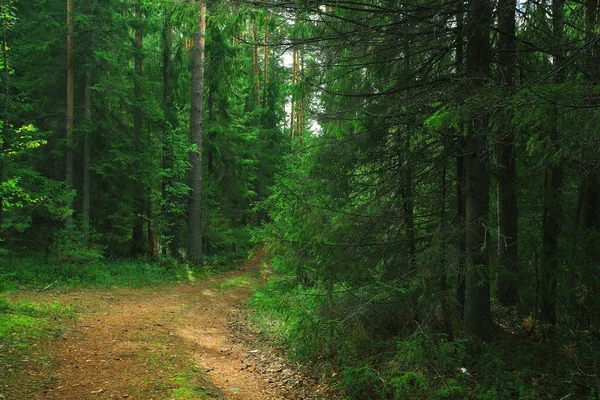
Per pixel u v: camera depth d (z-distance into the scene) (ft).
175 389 19.04
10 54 49.06
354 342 20.04
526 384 18.15
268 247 24.53
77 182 58.39
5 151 34.60
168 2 23.86
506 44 22.31
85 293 40.42
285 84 24.88
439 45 22.45
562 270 21.35
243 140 80.84
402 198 23.81
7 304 28.50
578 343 20.24
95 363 21.62
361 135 23.66
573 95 12.57
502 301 30.04
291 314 22.66
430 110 21.24
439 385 17.57
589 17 19.60
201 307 42.37
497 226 27.35
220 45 68.74
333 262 22.41
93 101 56.13
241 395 20.16
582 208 23.15
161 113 64.75
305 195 23.94
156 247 63.87
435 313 22.62
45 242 52.90
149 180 62.03
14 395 16.61
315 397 20.04
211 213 73.97
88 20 51.57
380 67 23.94
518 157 22.48
